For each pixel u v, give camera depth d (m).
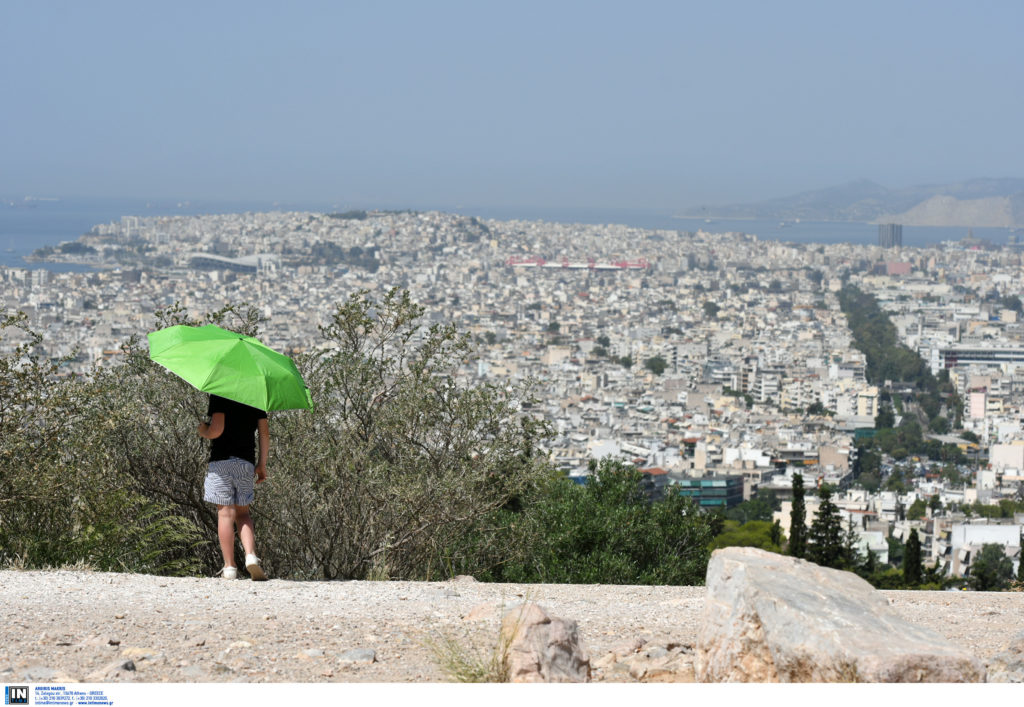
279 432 17.19
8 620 9.20
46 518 14.78
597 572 21.27
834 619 6.58
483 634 9.06
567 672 7.58
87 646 8.38
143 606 10.13
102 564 14.34
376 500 16.92
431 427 17.97
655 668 7.98
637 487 24.48
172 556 15.96
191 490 16.84
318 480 17.08
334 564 17.08
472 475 17.20
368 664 8.08
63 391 15.08
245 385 12.62
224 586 11.62
